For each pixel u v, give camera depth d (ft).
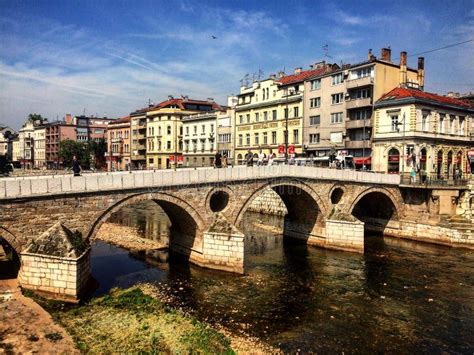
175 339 56.08
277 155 196.95
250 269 96.48
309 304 74.74
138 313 65.82
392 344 59.52
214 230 93.86
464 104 174.91
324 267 99.25
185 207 92.27
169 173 89.25
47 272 69.82
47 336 54.65
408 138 149.89
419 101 149.48
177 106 282.36
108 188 80.69
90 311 66.03
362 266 100.32
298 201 125.08
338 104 172.35
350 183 123.44
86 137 395.96
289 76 213.05
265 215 176.65
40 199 73.20
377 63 161.27
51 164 398.01
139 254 107.65
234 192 100.63
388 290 82.84
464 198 127.03
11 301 65.57
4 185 69.46
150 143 288.51
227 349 54.49
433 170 157.69
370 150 165.37
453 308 73.56
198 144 253.65
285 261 104.53
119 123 333.01
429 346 59.16
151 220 159.94
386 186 131.03
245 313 69.97
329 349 57.57
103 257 104.32
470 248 117.80
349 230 114.93
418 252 115.24
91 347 52.85
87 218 78.84
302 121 187.52
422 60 183.21
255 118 211.61
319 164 174.50
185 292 79.77
